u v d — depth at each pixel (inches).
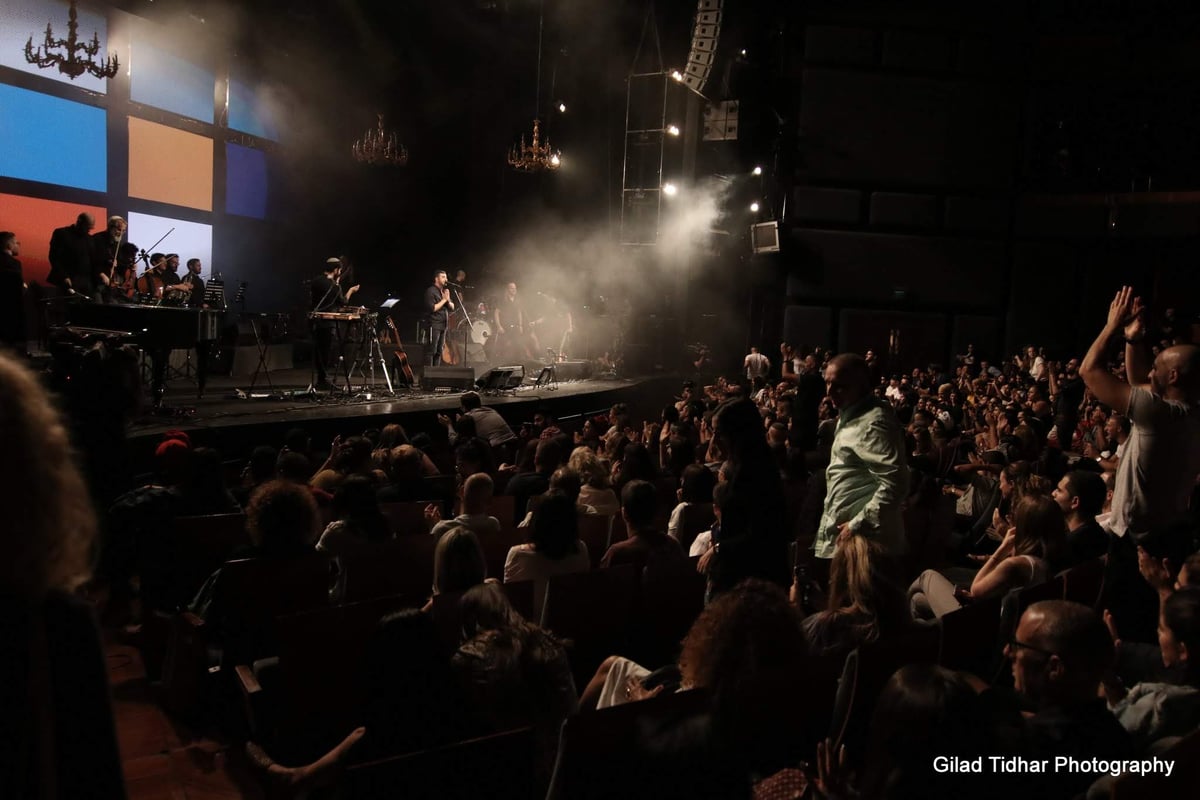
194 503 196.7
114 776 40.9
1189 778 71.2
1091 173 794.2
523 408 502.6
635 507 165.0
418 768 75.9
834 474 152.7
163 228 588.7
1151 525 136.2
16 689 37.9
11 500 38.2
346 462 225.3
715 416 134.6
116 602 192.9
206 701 147.6
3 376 40.0
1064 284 810.8
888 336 821.9
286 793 103.0
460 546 128.0
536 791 93.2
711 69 756.0
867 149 814.5
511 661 92.8
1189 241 750.5
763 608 72.0
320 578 148.1
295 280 708.7
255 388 465.1
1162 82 759.1
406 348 659.4
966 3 802.8
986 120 811.4
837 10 807.1
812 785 75.6
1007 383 644.1
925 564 213.9
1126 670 117.8
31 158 494.6
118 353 210.8
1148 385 142.3
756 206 837.2
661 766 68.3
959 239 818.2
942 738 62.5
